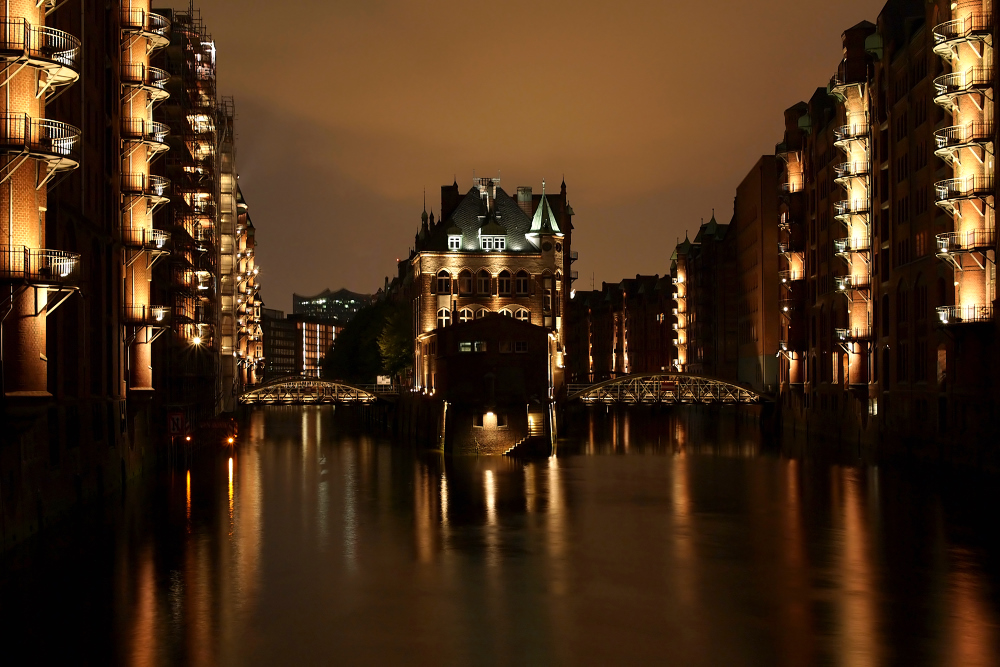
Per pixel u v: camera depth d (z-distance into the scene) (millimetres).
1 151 33250
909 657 25266
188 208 79812
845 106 80688
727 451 81062
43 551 36531
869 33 78250
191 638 26844
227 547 38750
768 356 114500
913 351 65500
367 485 58250
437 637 27062
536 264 111875
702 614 29266
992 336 53625
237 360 130000
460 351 80750
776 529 42812
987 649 25859
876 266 74250
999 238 52594
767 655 25484
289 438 99562
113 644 26266
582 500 52031
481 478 62094
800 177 99062
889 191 70938
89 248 46062
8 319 34188
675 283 177250
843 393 82688
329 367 159875
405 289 151375
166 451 67188
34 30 34219
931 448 62219
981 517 44781
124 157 55719
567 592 31906
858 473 61812
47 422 39312
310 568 35219
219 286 106438
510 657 25406
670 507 49438
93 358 48062
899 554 37250
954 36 55438
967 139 54219
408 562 36281
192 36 87875
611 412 152500
